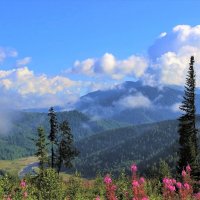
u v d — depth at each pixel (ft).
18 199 82.12
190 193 76.95
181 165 201.98
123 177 93.61
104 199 88.43
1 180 97.14
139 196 68.85
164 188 76.02
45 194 85.46
